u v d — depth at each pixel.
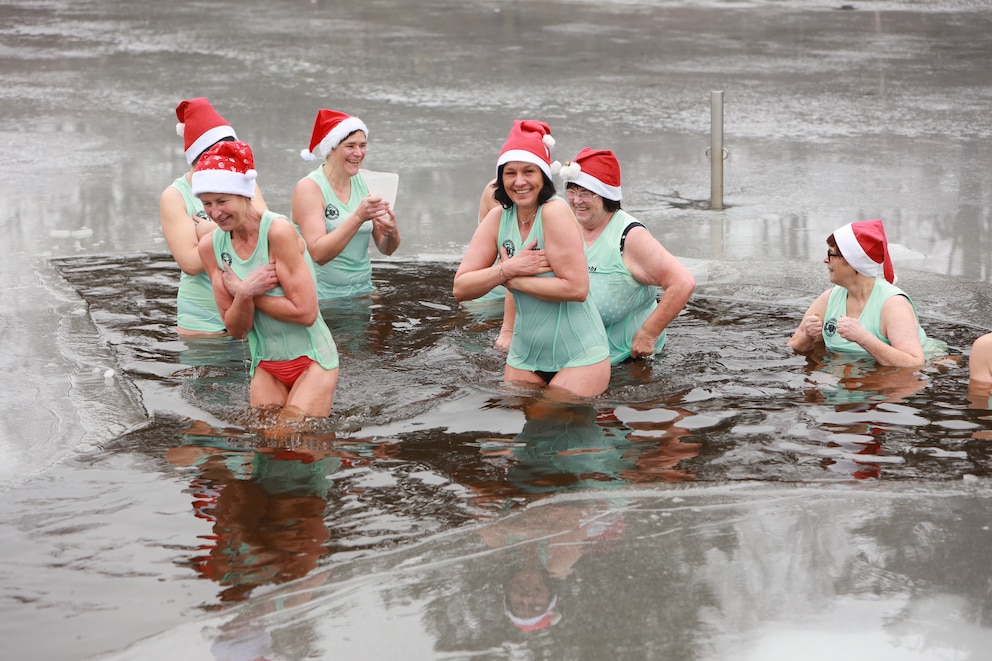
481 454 4.52
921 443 4.56
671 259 5.72
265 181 10.26
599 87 15.24
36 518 3.96
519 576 3.51
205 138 6.30
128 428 4.84
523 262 5.20
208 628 3.23
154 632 3.21
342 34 20.72
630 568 3.55
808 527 3.83
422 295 7.18
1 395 5.29
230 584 3.49
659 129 12.73
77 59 18.16
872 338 5.56
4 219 9.27
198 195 4.79
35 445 4.65
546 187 5.20
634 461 4.43
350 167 7.07
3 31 21.41
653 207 9.52
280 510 4.02
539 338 5.38
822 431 4.71
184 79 16.20
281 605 3.36
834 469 4.32
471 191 10.09
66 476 4.33
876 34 20.19
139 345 6.13
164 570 3.58
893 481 4.19
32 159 11.51
